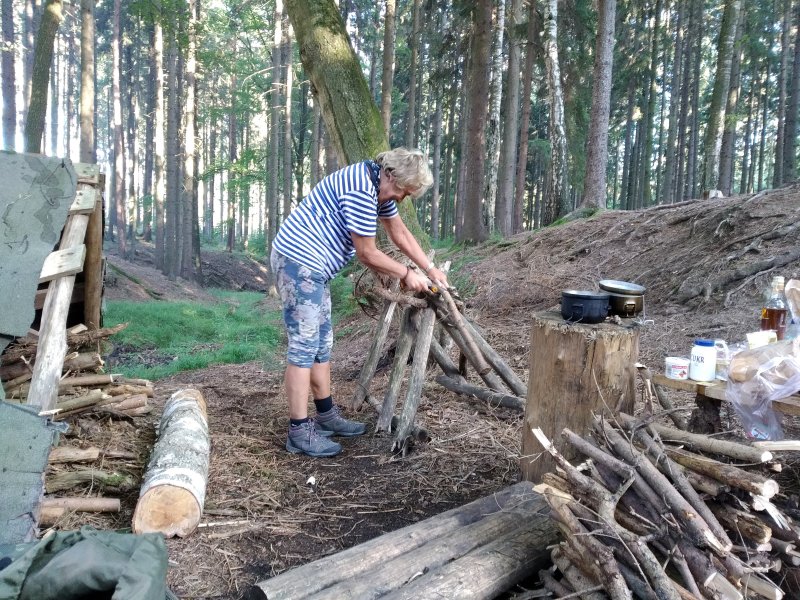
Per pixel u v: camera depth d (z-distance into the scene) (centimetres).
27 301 263
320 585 185
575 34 1673
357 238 295
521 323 589
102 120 4391
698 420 229
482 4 1124
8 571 141
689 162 2419
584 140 1886
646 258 665
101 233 406
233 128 2942
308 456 319
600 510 171
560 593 183
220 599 198
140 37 3086
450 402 397
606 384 231
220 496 269
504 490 250
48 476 264
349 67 643
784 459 264
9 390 307
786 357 199
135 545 157
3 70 1431
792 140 1667
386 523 249
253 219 5147
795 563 166
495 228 1513
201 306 1489
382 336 404
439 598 174
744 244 583
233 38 2514
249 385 495
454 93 2341
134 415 353
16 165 320
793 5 1966
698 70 2314
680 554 163
